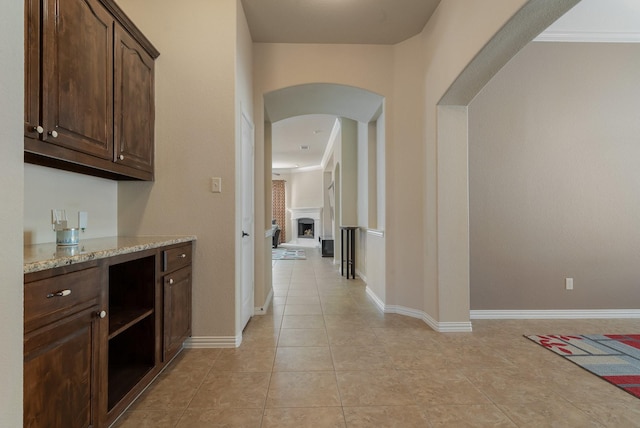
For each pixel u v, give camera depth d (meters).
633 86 3.20
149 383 1.81
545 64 3.19
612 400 1.72
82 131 1.59
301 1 2.63
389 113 3.33
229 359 2.21
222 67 2.43
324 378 1.95
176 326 2.13
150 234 2.39
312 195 11.82
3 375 0.66
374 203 4.29
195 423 1.51
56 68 1.41
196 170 2.41
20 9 0.70
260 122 3.26
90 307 1.28
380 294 3.59
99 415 1.33
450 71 2.48
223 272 2.41
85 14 1.61
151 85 2.35
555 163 3.19
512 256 3.18
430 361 2.19
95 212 2.18
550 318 3.16
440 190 2.81
